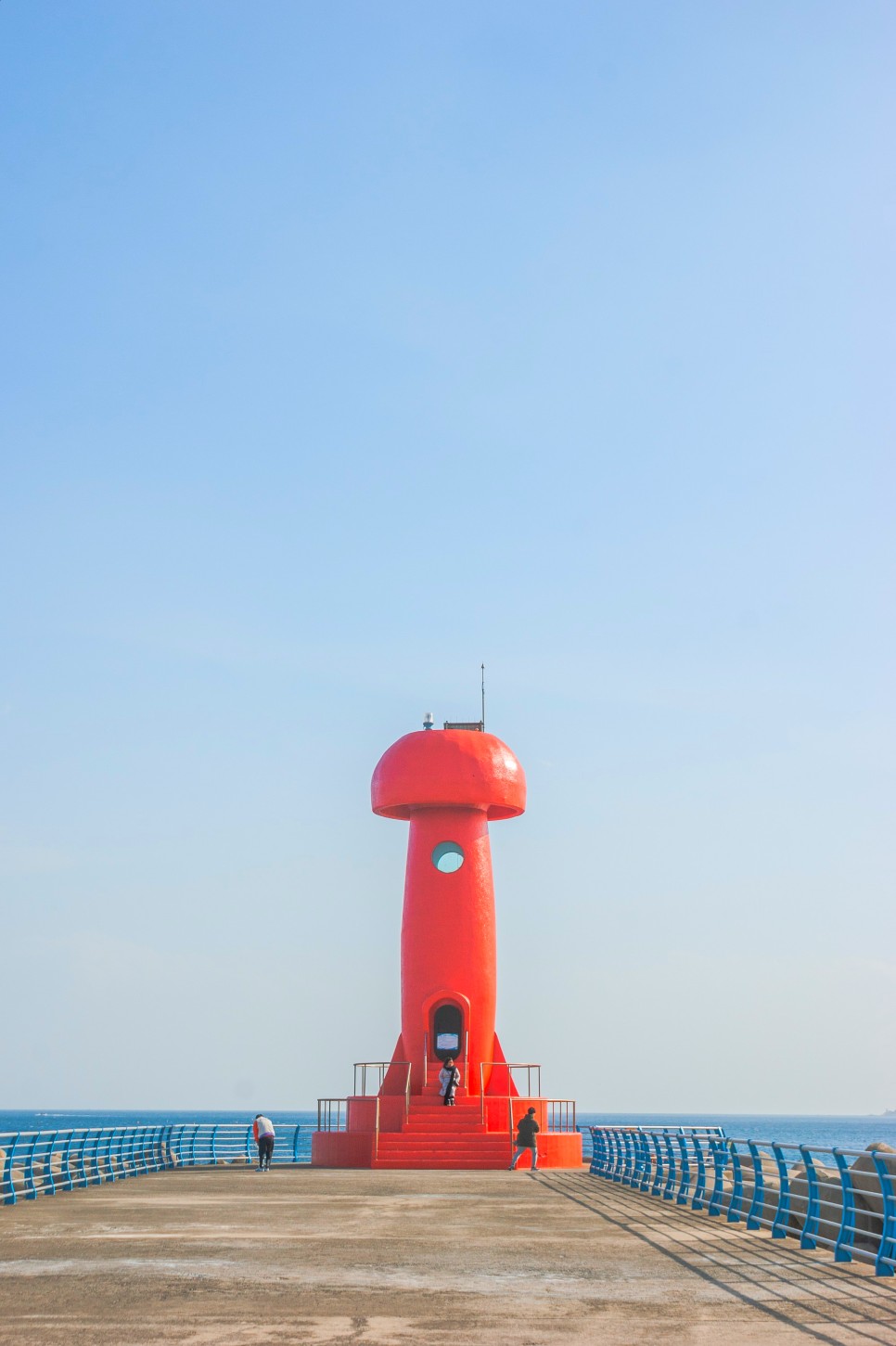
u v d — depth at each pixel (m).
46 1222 18.97
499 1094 35.78
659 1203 22.75
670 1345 10.08
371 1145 33.59
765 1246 16.48
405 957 36.72
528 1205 22.14
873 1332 10.72
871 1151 14.56
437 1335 10.38
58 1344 9.89
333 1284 12.98
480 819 37.53
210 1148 38.66
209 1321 10.90
